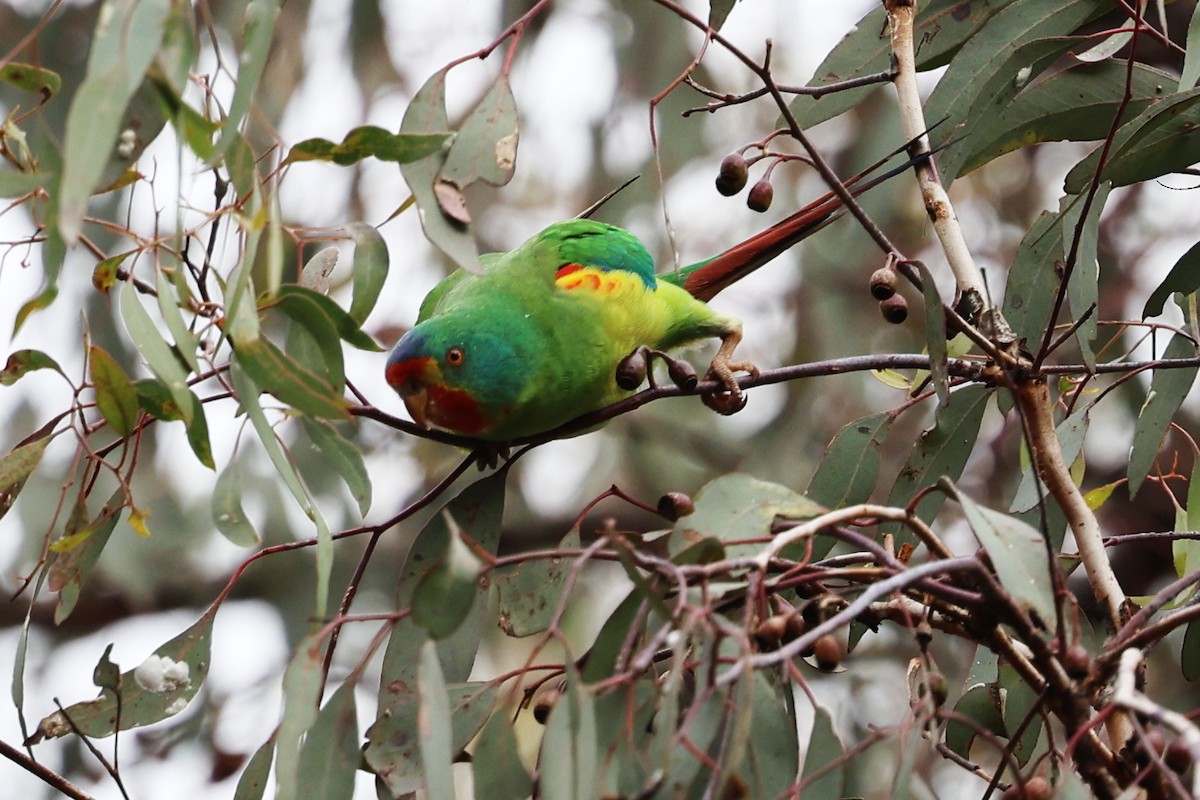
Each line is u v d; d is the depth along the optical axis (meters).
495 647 11.83
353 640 12.33
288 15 11.27
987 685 5.64
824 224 7.40
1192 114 5.93
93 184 3.53
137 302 4.39
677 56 11.92
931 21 6.52
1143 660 4.66
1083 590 11.33
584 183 12.15
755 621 4.02
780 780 3.99
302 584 12.76
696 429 12.79
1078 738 3.70
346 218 11.62
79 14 11.20
